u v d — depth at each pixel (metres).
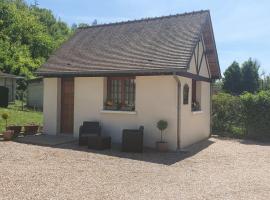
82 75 14.76
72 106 15.86
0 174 8.65
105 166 10.11
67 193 7.27
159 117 13.53
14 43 51.28
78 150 12.52
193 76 14.95
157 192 7.64
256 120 17.73
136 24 17.06
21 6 73.50
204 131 17.39
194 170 10.09
